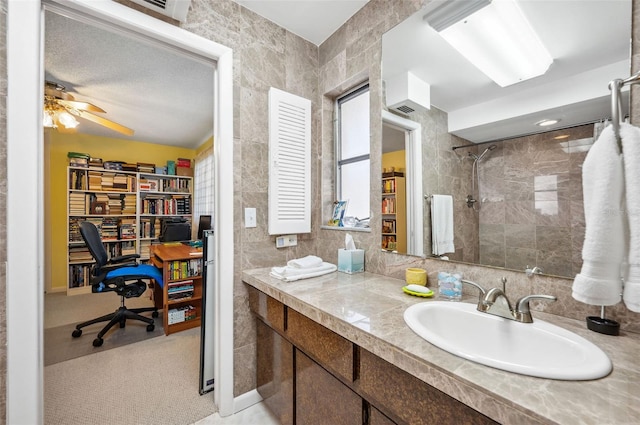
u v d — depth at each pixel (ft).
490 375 2.04
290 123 6.02
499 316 3.15
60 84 8.89
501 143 3.64
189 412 5.26
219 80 5.19
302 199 6.23
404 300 3.79
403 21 4.82
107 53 7.29
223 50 5.14
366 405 3.06
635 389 1.88
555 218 3.21
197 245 11.48
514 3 3.54
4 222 3.34
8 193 3.36
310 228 6.38
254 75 5.65
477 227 3.87
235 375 5.31
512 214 3.55
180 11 4.35
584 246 2.26
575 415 1.64
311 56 6.70
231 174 5.27
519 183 3.49
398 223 4.94
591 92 2.99
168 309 8.93
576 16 3.10
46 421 4.98
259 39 5.74
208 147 14.48
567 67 3.14
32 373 3.48
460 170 4.04
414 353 2.36
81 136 13.98
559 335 2.66
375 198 5.38
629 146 2.09
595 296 2.18
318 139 6.77
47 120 8.96
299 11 5.69
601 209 2.17
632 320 2.71
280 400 4.73
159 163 16.38
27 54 3.45
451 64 4.16
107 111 11.27
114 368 6.80
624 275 2.13
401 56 4.85
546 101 3.28
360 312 3.34
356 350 3.05
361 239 5.67
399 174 4.91
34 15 3.51
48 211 12.87
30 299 3.47
